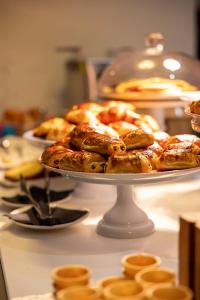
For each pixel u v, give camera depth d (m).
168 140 1.38
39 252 1.22
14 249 1.24
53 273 0.92
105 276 1.07
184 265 0.91
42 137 1.78
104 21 4.32
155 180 1.23
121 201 1.33
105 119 1.54
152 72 1.94
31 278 1.08
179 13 4.53
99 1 4.29
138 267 0.91
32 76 4.21
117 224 1.30
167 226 1.34
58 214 1.40
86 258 1.17
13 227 1.39
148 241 1.25
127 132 1.35
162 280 0.89
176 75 1.91
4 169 2.14
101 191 1.60
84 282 0.89
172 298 0.82
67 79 4.22
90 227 1.37
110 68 2.08
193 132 2.07
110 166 1.21
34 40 4.18
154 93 1.81
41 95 4.24
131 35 4.41
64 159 1.28
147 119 1.55
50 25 4.20
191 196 1.59
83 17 4.26
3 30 4.11
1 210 1.55
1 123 3.19
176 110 2.01
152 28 4.46
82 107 1.75
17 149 2.45
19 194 1.62
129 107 1.66
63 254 1.20
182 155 1.24
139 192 1.65
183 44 4.58
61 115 4.06
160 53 2.04
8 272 1.12
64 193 1.62
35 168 1.90
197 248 0.89
